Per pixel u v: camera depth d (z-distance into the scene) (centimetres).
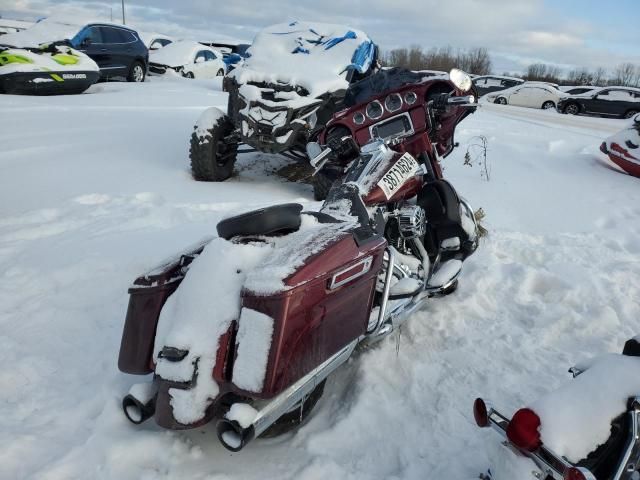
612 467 184
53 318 334
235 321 216
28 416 253
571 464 166
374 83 404
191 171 701
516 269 445
